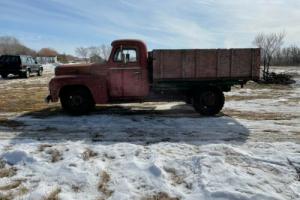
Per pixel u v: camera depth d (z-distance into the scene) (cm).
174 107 990
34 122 786
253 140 625
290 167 473
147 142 613
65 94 858
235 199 384
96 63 859
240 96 1284
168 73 803
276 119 817
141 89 848
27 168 483
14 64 2244
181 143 594
